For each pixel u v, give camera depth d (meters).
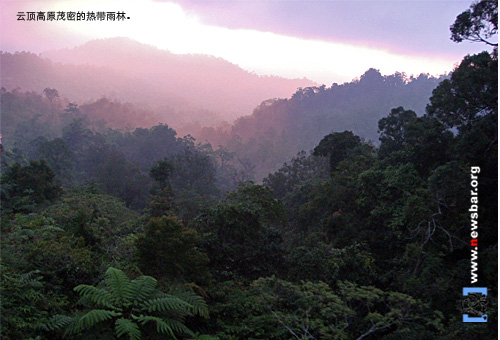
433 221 13.89
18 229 9.63
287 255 12.45
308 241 20.52
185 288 7.38
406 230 16.86
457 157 15.70
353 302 8.39
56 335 5.79
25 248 8.00
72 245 9.11
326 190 25.80
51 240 8.60
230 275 10.95
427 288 10.54
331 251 12.48
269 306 7.38
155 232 8.09
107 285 6.33
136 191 57.72
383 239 19.03
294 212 30.58
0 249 7.71
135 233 13.18
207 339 6.07
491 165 14.84
